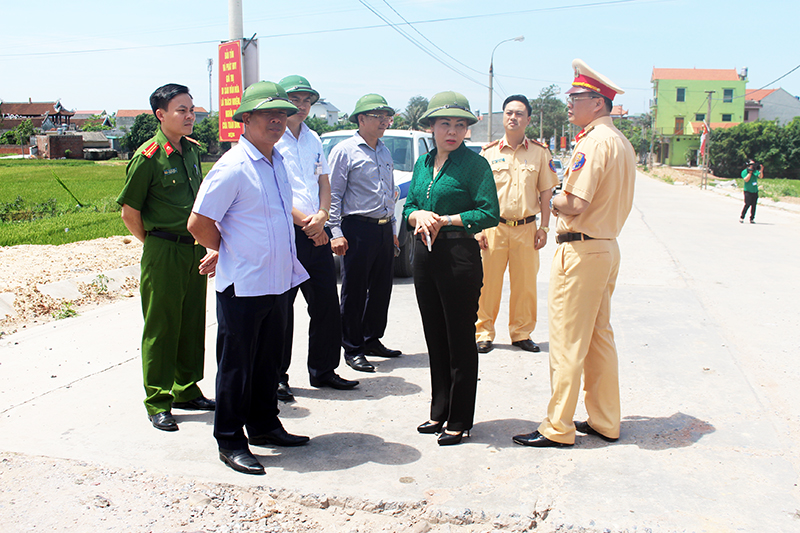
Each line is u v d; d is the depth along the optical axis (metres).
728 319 6.54
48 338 5.55
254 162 3.23
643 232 13.72
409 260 8.88
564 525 2.75
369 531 2.79
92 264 8.17
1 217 13.64
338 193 4.93
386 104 4.95
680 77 66.19
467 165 3.47
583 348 3.46
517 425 3.88
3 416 3.92
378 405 4.24
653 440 3.64
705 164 35.50
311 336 4.52
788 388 4.56
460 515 2.82
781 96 65.50
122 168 43.72
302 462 3.37
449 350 3.63
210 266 3.76
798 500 2.96
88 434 3.69
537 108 86.00
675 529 2.71
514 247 5.45
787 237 13.27
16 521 2.80
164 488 3.09
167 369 3.91
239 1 8.08
